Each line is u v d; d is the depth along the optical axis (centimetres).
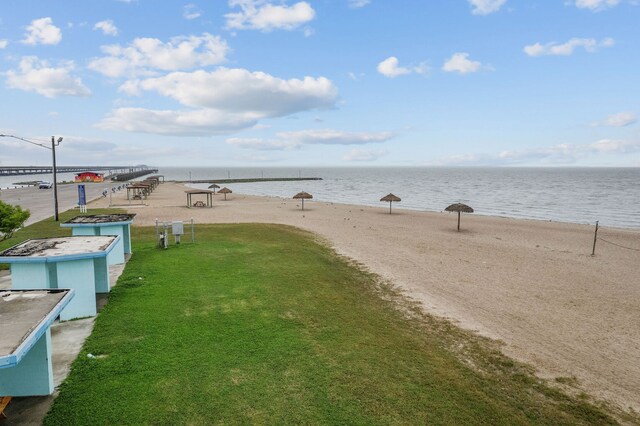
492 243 2484
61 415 601
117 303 1084
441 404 675
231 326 945
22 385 642
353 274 1608
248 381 708
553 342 1024
